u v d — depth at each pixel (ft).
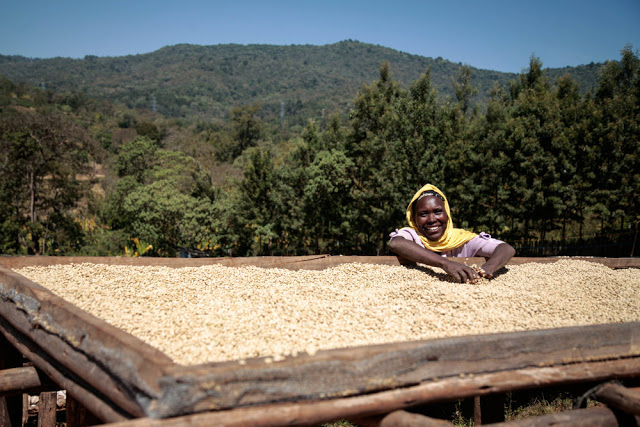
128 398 4.86
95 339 5.49
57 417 15.47
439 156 43.60
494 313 8.27
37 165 55.88
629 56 47.52
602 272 12.92
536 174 41.39
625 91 47.11
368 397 5.08
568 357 6.22
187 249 45.44
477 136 44.32
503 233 48.21
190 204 47.47
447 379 5.51
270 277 11.15
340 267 12.17
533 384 5.89
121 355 5.01
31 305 7.15
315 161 47.78
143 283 10.09
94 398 5.67
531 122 42.29
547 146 41.88
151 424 4.29
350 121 49.93
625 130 41.73
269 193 51.52
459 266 10.85
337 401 4.93
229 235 50.03
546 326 7.68
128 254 49.93
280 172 50.70
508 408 15.75
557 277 11.99
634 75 47.65
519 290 10.32
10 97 283.18
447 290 9.57
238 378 4.56
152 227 47.16
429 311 8.33
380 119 46.83
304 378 4.81
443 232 12.79
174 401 4.34
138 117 331.57
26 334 7.20
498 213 42.83
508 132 42.83
